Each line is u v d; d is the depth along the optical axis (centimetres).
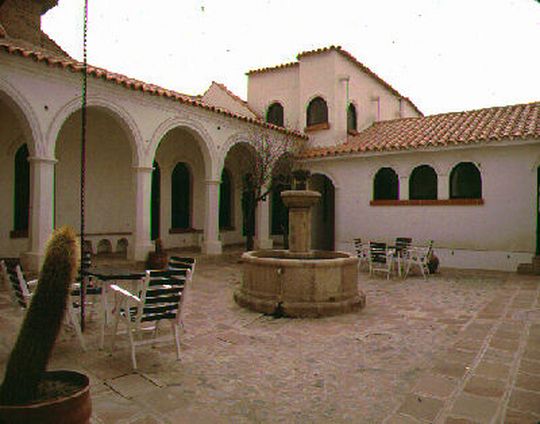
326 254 911
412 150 1416
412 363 516
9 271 585
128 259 1220
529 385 441
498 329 659
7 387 279
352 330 655
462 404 399
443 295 929
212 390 433
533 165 1247
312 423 369
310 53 1834
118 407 391
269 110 2022
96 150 1409
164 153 1597
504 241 1289
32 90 959
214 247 1432
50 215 998
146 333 622
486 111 1584
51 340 289
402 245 1311
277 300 751
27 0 1420
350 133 1844
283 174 1603
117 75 1171
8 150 1180
